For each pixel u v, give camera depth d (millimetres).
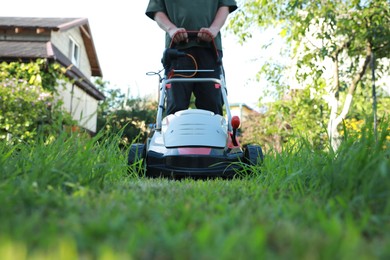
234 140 3443
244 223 1180
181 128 3443
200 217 1253
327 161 2166
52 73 10633
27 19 13797
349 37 7492
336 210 1444
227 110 3566
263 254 833
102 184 2168
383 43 7449
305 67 7840
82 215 1301
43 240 910
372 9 7020
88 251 895
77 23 13742
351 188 1725
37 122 8094
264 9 8016
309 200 1644
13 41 12008
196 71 3715
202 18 3922
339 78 8430
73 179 2012
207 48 3861
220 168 3328
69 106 13633
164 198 1745
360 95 8375
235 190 2086
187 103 3871
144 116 14820
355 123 7027
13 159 2416
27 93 8086
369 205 1505
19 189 1570
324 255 849
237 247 881
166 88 3898
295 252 879
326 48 7191
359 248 919
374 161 1694
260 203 1582
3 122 7664
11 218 1158
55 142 2607
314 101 8414
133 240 916
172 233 1062
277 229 1111
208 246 886
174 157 3316
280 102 8617
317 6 7020
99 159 2598
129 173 3438
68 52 14195
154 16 3990
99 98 16781
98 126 16953
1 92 7668
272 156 3049
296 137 3521
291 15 7605
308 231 1122
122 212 1320
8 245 772
